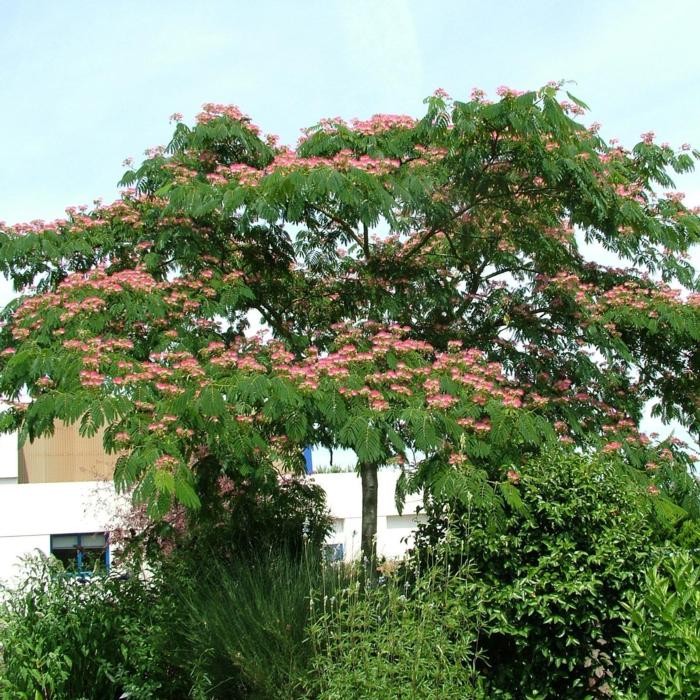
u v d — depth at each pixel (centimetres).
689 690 410
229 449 659
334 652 547
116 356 677
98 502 1209
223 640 583
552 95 736
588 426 790
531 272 905
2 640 641
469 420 669
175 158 830
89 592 715
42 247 774
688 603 441
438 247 925
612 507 613
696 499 764
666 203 845
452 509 638
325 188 680
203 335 770
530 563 614
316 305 922
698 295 806
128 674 648
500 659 624
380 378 689
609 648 612
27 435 699
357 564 655
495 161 792
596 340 816
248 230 812
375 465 836
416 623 525
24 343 707
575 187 790
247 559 781
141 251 817
